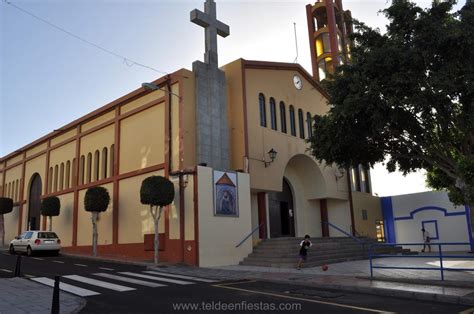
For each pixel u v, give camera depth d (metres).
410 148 13.70
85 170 27.27
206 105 21.27
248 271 15.84
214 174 19.12
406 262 18.42
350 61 13.65
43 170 32.88
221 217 19.00
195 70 21.27
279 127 24.56
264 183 22.36
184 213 18.73
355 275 13.74
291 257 18.25
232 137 22.25
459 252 25.53
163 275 14.74
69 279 13.41
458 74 11.16
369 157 14.54
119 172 23.72
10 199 34.38
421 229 28.98
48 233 24.56
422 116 12.00
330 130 13.50
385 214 31.55
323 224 28.92
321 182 27.77
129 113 23.61
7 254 25.30
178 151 20.03
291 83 26.47
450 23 11.32
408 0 12.07
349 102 12.02
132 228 22.00
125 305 9.20
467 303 9.23
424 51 11.18
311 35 42.09
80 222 26.75
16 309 8.70
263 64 23.97
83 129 28.25
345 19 14.45
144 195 18.02
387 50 11.63
